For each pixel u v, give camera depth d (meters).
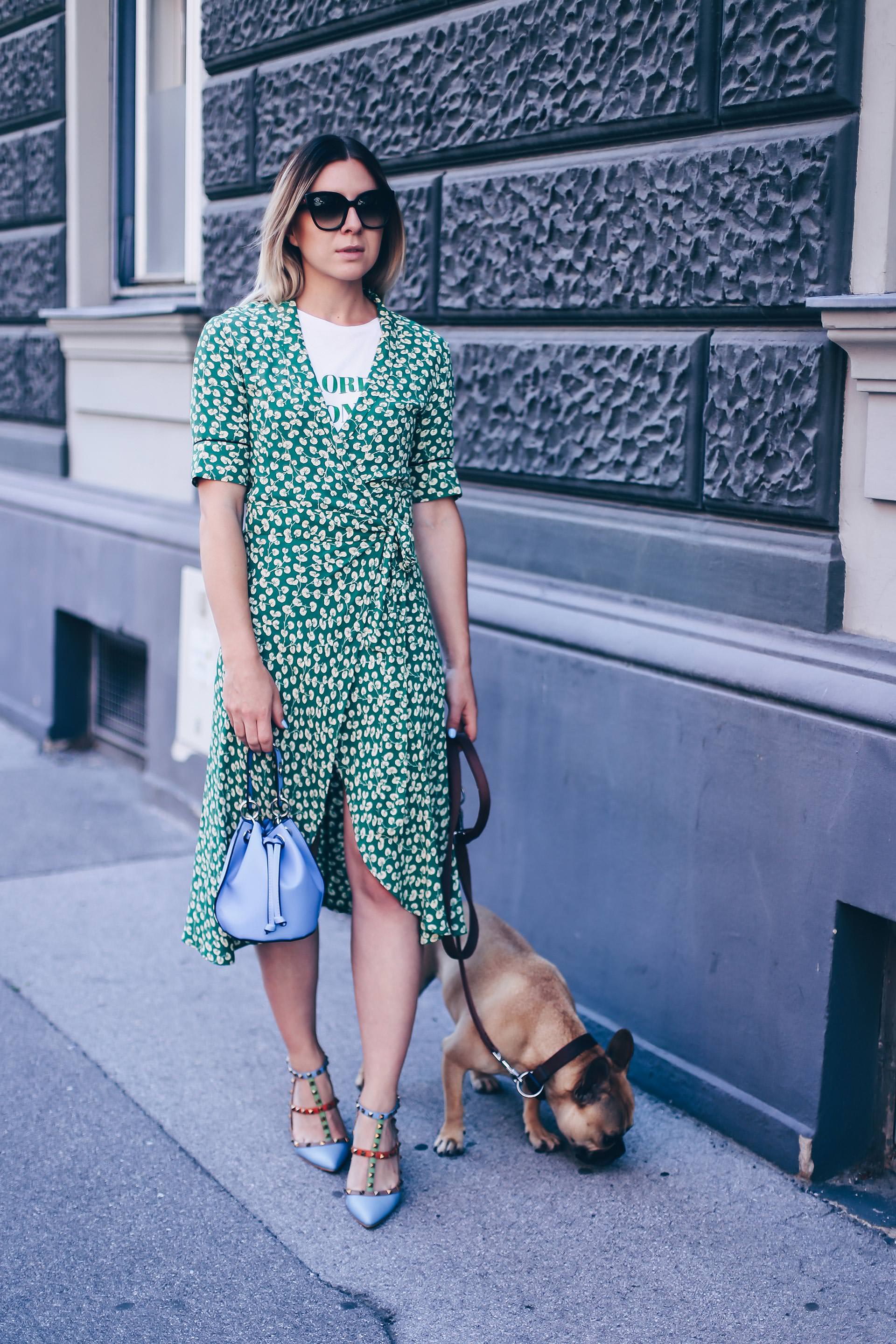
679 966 2.82
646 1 2.74
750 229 2.58
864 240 2.42
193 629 4.50
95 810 4.82
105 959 3.53
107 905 3.90
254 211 4.15
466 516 3.42
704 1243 2.36
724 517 2.79
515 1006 2.54
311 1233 2.35
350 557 2.24
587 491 3.09
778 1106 2.62
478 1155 2.64
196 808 4.56
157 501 4.93
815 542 2.56
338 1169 2.55
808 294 2.48
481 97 3.21
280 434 2.22
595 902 3.04
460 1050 2.59
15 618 5.94
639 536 2.93
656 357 2.83
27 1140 2.64
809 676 2.48
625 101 2.82
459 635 2.47
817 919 2.49
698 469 2.80
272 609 2.24
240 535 2.24
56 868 4.21
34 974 3.42
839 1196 2.52
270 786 2.31
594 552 3.06
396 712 2.27
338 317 2.30
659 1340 2.08
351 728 2.28
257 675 2.19
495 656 3.27
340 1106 2.78
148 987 3.36
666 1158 2.65
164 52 4.92
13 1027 3.12
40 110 5.45
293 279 2.29
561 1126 2.53
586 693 3.01
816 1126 2.54
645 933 2.90
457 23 3.26
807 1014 2.53
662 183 2.76
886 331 2.28
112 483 5.37
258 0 3.98
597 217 2.93
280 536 2.24
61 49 5.27
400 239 2.38
